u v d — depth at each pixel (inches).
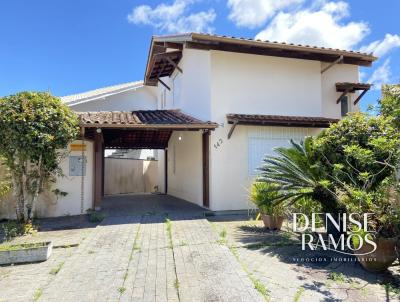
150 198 669.3
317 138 310.5
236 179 474.0
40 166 367.2
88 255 254.1
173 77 698.2
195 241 291.1
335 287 197.5
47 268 237.3
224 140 475.2
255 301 173.6
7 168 374.9
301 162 305.0
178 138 676.7
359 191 236.2
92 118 450.6
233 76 491.2
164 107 807.1
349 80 610.2
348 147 250.4
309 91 532.7
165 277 208.2
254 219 414.0
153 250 265.3
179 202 583.8
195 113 536.1
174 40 475.8
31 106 338.3
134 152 1029.8
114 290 190.1
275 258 251.3
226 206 465.4
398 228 217.8
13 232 322.3
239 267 225.1
